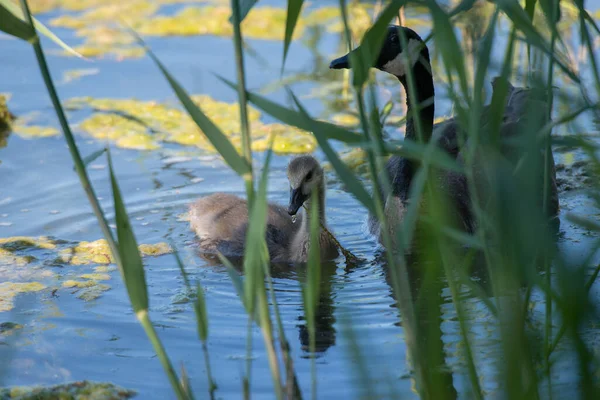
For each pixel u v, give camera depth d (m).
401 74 12.23
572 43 14.87
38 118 15.66
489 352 8.03
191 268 10.73
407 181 11.67
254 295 5.80
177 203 12.77
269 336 6.04
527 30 5.90
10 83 17.14
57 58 18.28
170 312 9.38
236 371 7.98
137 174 13.62
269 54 17.84
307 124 5.72
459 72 5.85
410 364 7.85
